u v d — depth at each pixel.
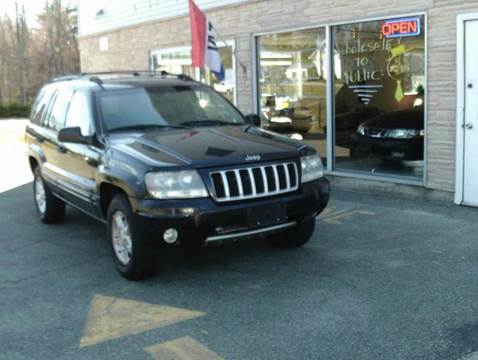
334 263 5.81
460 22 7.61
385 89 8.83
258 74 11.03
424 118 8.24
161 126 6.22
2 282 5.66
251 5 10.79
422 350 3.99
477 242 6.34
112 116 6.21
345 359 3.91
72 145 6.53
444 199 8.14
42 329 4.55
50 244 6.90
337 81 9.54
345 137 9.57
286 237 6.17
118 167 5.44
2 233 7.48
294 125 10.44
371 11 8.76
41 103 8.14
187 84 7.00
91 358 4.05
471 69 7.60
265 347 4.11
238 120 6.80
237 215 5.16
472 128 7.68
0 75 52.16
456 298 4.84
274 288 5.21
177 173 5.06
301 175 5.58
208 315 4.70
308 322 4.49
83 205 6.36
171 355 4.05
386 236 6.67
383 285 5.18
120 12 14.87
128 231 5.44
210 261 5.99
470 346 4.02
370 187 9.10
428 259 5.83
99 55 16.00
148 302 5.01
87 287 5.43
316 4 9.60
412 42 8.33
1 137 22.48
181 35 12.91
